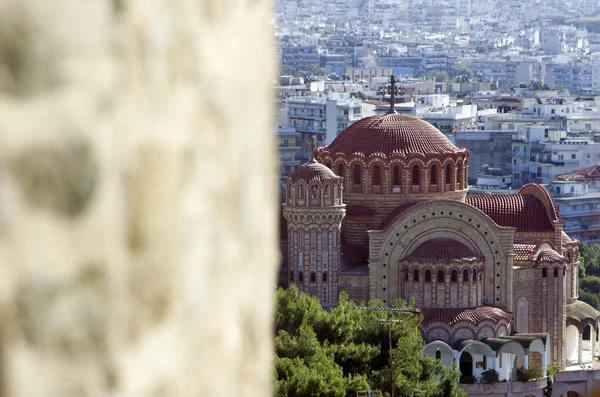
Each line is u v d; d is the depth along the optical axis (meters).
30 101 18.56
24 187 18.52
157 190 20.55
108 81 19.61
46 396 18.64
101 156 19.45
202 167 21.75
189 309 21.34
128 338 19.94
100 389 19.36
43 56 18.67
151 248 20.42
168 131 20.84
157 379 20.48
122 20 19.88
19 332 18.41
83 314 19.17
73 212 19.06
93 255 19.36
